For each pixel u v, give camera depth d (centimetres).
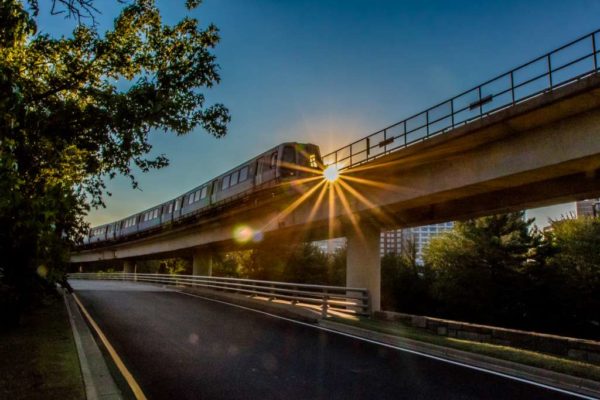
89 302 2003
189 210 3797
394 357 930
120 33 1000
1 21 625
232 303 2138
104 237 6350
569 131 1189
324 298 1572
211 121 998
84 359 770
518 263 3591
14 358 761
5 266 1005
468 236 3800
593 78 1033
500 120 1238
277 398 626
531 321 3516
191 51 988
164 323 1370
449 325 1321
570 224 3403
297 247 6366
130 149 967
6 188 598
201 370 776
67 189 952
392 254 5241
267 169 2619
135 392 632
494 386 712
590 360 953
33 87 906
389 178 1822
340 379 739
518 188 1611
